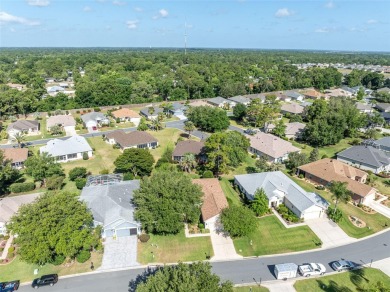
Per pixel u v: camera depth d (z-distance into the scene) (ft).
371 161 249.96
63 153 259.39
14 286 128.47
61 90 549.13
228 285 107.45
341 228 172.35
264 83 562.25
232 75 638.12
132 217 162.50
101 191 180.04
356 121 323.98
